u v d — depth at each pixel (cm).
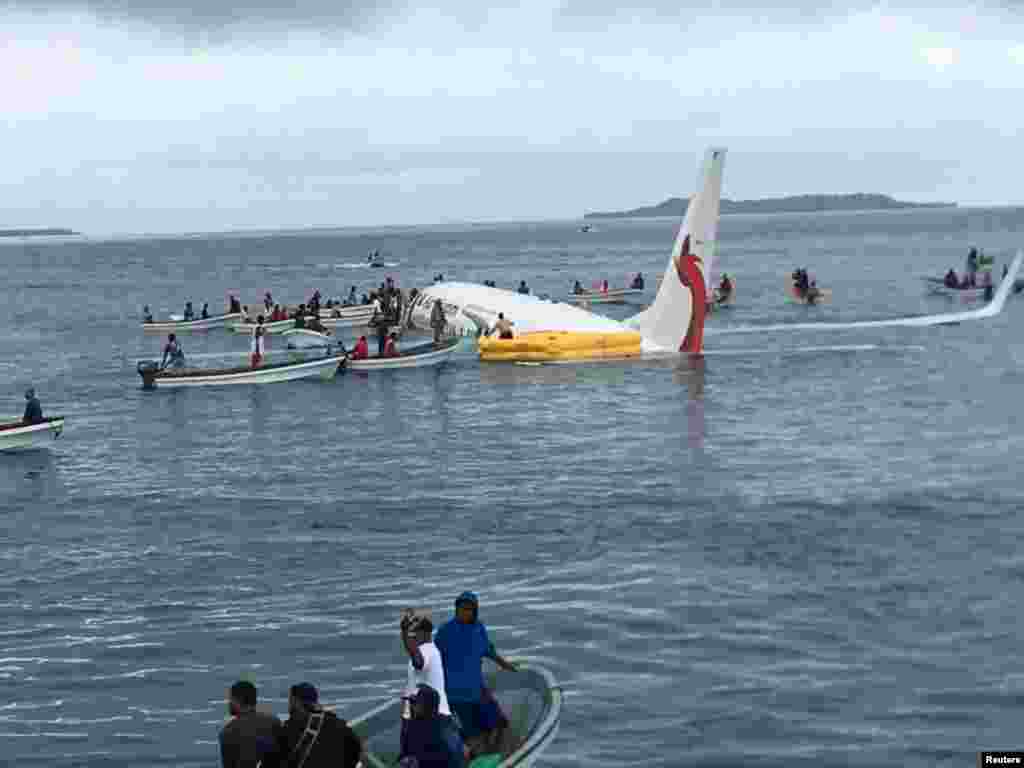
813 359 6362
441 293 7781
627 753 1684
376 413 4988
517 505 3195
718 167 6344
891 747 1683
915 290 11556
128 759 1716
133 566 2733
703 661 2016
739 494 3219
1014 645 2039
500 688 1598
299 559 2733
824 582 2416
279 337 8531
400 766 1336
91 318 10869
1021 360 6091
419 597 2412
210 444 4384
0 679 2042
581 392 5369
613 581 2467
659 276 15850
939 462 3569
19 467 4062
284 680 2000
